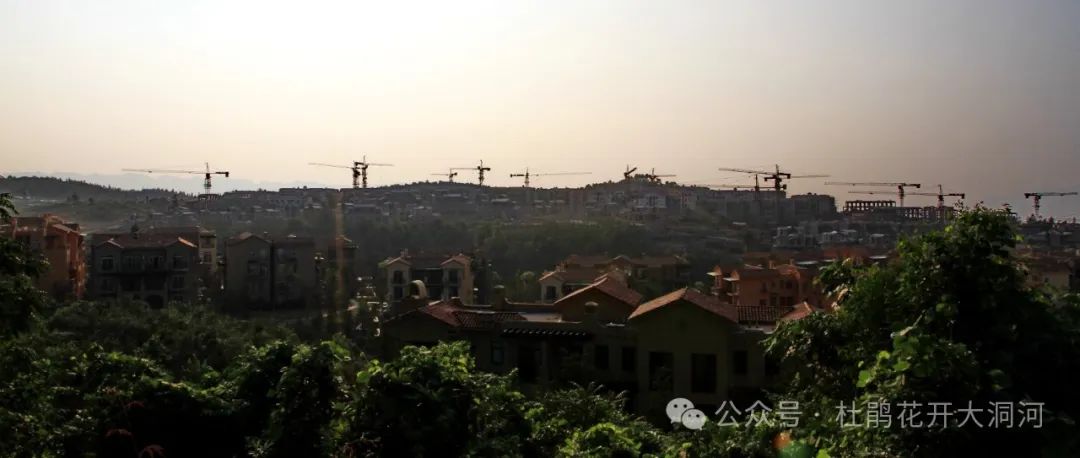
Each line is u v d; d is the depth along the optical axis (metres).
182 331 49.50
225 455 15.73
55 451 14.92
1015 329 10.88
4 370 15.10
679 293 33.81
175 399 15.74
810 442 12.10
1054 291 12.16
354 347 45.94
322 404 15.10
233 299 90.12
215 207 171.75
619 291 39.59
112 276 83.00
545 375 34.16
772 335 13.66
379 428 14.81
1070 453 9.55
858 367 11.87
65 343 36.81
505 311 40.56
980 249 11.23
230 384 17.09
